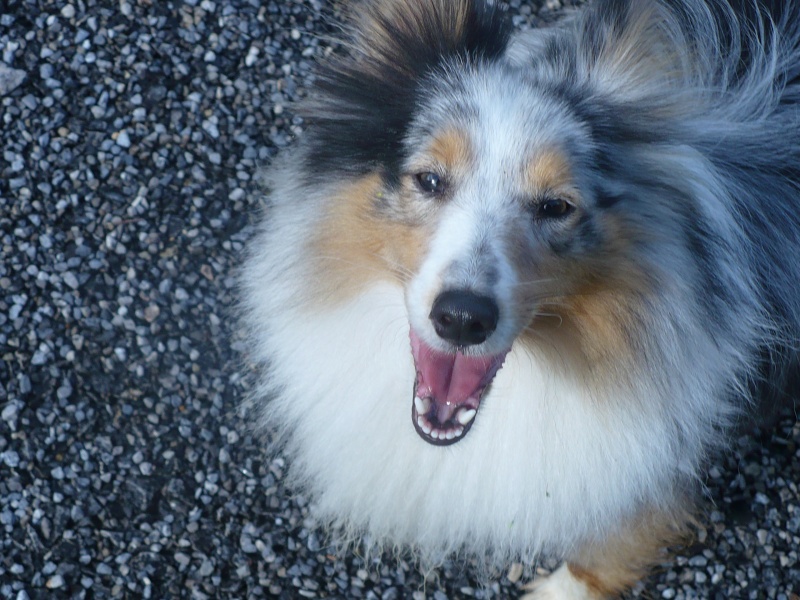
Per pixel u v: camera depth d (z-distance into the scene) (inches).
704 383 39.4
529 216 37.6
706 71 40.7
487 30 39.5
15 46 47.1
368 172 38.4
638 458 39.8
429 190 37.9
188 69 47.7
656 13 39.9
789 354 42.7
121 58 47.5
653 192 38.4
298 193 39.5
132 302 45.6
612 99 38.6
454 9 39.2
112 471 44.3
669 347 38.7
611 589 44.1
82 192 46.3
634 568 43.7
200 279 46.0
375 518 42.5
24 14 47.4
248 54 48.1
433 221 37.7
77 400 44.7
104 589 43.3
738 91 41.0
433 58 39.0
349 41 40.6
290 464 44.6
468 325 36.6
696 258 38.7
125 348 45.2
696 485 44.1
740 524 45.4
